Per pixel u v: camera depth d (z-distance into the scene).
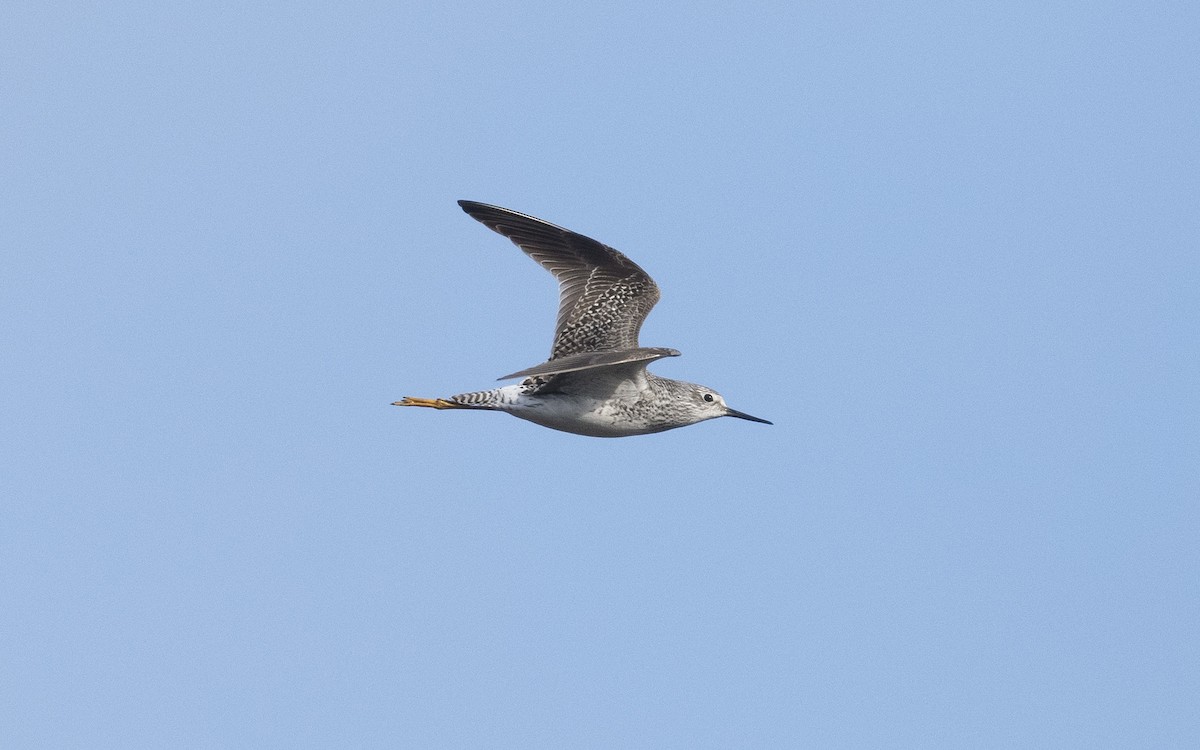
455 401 17.50
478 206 19.77
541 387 17.42
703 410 18.48
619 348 18.14
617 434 18.00
